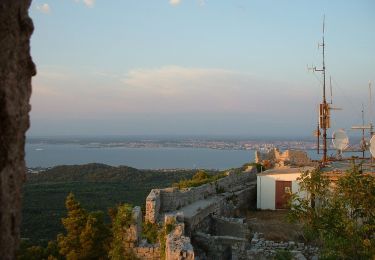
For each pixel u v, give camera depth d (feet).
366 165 91.91
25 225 163.63
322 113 112.47
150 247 59.11
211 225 83.20
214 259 69.41
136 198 244.63
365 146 104.42
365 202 49.52
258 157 148.87
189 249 46.80
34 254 94.32
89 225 82.89
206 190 94.53
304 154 148.66
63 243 85.20
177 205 79.20
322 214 52.31
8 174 15.53
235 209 96.07
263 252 66.80
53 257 88.07
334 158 111.86
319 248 66.74
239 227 77.66
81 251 82.23
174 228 57.41
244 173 119.75
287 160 142.10
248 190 108.27
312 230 52.49
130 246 59.00
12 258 16.01
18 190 16.29
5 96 15.16
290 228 80.94
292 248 67.97
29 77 16.97
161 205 77.36
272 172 104.83
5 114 15.21
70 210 88.48
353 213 51.26
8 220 15.66
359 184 50.11
